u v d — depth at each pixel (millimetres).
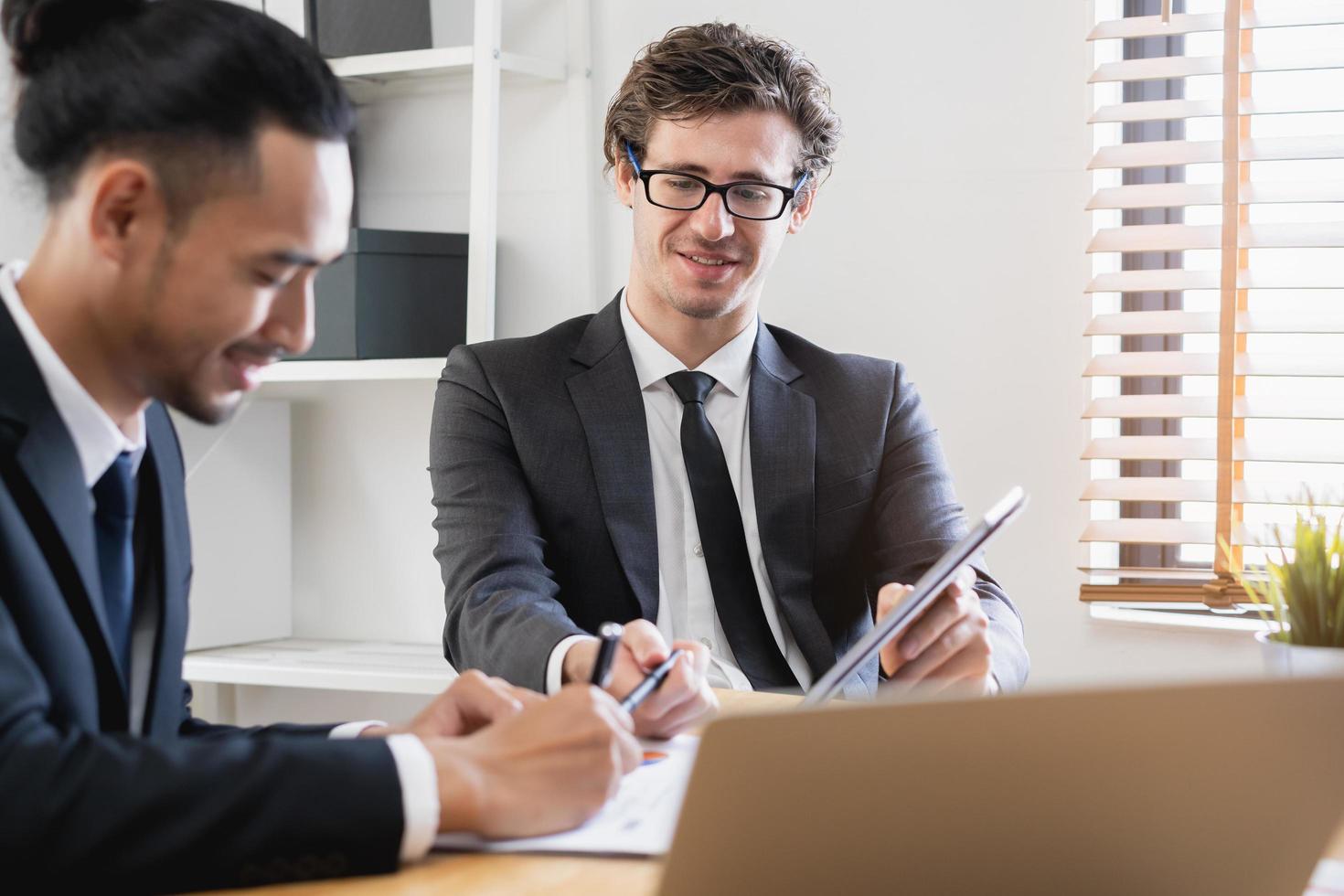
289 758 732
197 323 803
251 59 790
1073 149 2037
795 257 2154
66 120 795
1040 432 2066
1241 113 1907
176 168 779
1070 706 604
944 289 2096
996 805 626
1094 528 2010
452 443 1610
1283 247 1894
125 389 862
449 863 760
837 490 1642
